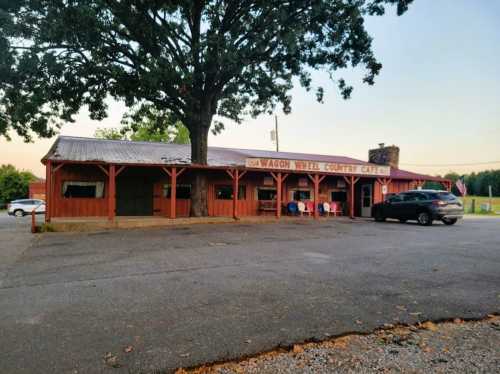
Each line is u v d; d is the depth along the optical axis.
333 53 14.76
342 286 5.08
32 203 26.02
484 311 4.03
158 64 12.89
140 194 17.67
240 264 6.70
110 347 3.01
